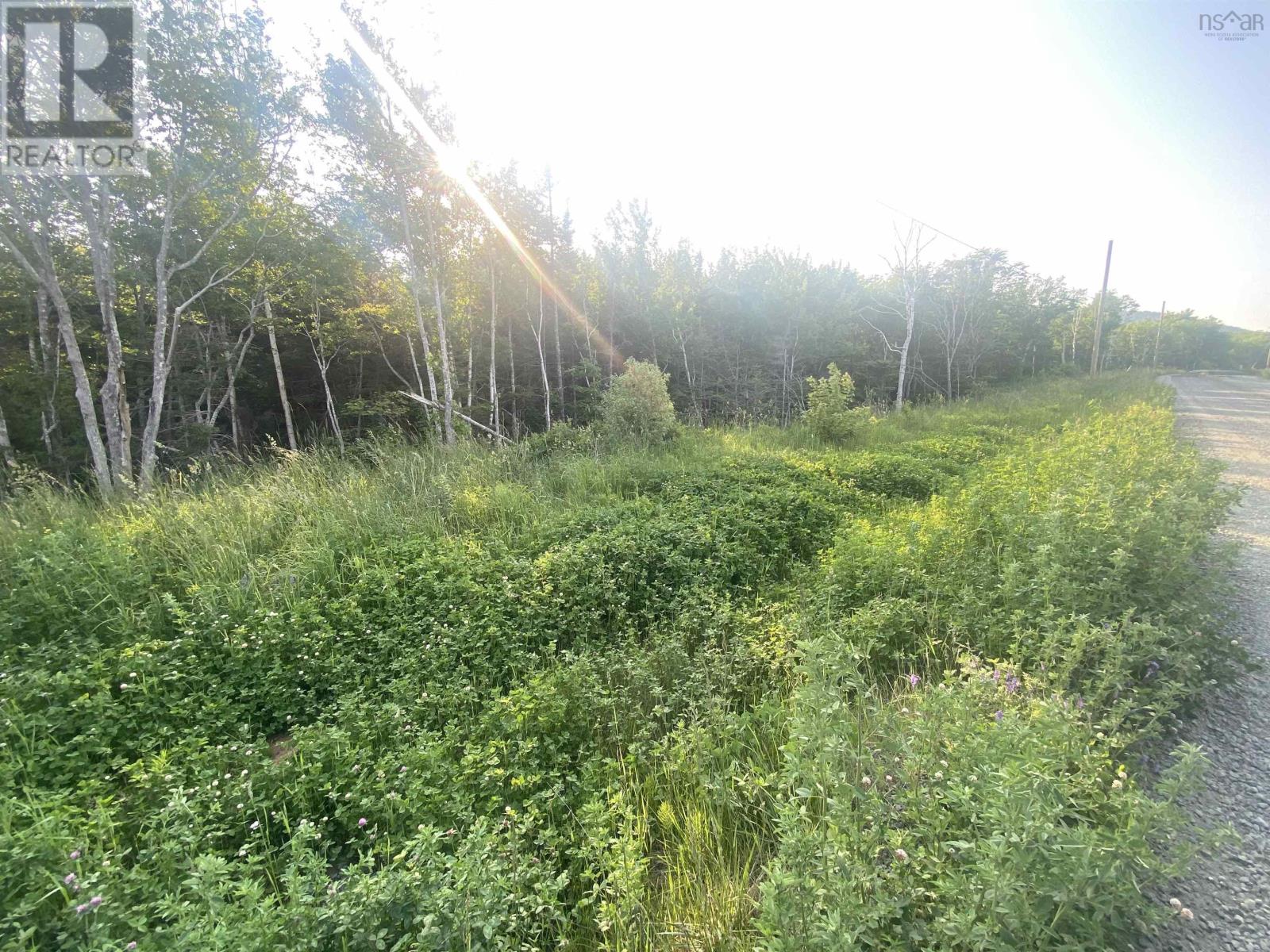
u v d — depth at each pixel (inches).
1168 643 116.3
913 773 80.4
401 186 584.1
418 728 121.3
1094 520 156.3
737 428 549.0
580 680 132.7
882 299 1262.3
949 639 136.8
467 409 763.4
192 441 721.6
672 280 1111.6
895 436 503.2
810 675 86.9
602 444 430.9
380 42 538.3
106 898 74.6
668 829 98.0
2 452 486.6
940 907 65.0
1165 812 63.7
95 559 189.9
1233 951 66.2
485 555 208.7
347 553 218.7
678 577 195.6
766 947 64.1
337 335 864.9
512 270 856.3
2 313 659.4
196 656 151.3
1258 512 256.2
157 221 594.6
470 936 69.9
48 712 122.3
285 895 84.5
